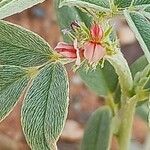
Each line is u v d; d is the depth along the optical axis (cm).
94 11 11
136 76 15
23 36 12
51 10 39
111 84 17
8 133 33
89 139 18
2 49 12
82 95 36
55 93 12
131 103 15
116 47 12
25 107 12
